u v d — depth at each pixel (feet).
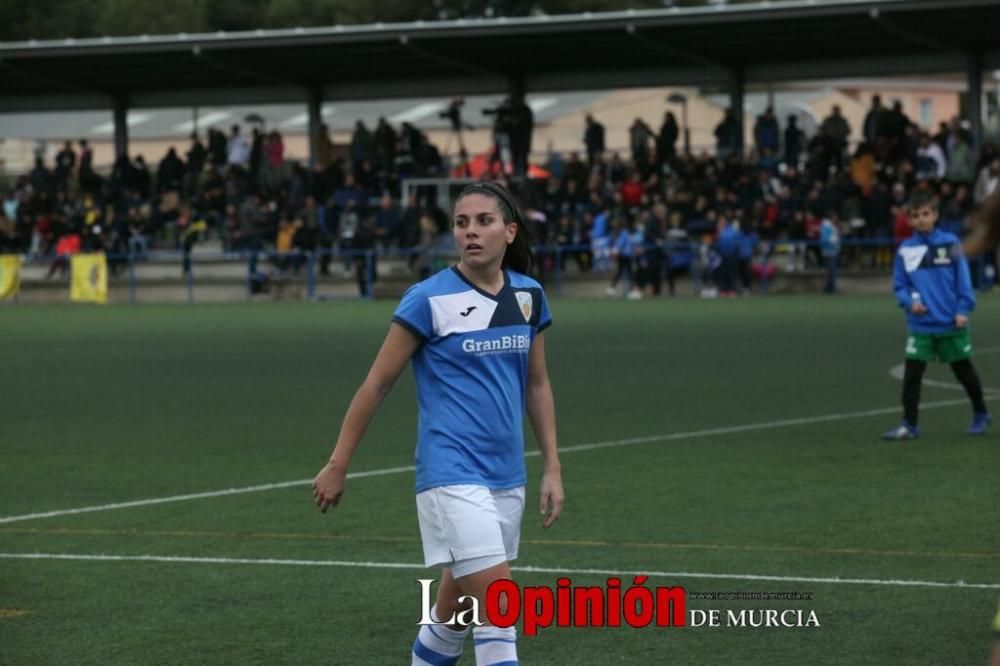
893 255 328.08
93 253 376.48
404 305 47.85
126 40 368.48
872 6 313.32
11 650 59.98
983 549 76.23
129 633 62.44
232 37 362.53
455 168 403.75
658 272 332.80
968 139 341.82
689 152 375.86
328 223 367.25
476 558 45.91
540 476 101.91
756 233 334.44
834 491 93.66
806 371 170.50
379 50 369.09
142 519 88.02
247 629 62.90
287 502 93.04
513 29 346.13
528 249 49.52
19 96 422.00
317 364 189.88
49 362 199.62
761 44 351.25
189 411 143.43
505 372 47.96
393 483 99.71
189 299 363.97
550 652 59.06
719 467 104.17
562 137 587.68
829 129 361.30
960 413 131.85
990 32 329.11
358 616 64.85
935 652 58.03
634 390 154.20
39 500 95.09
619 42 358.84
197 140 422.00
